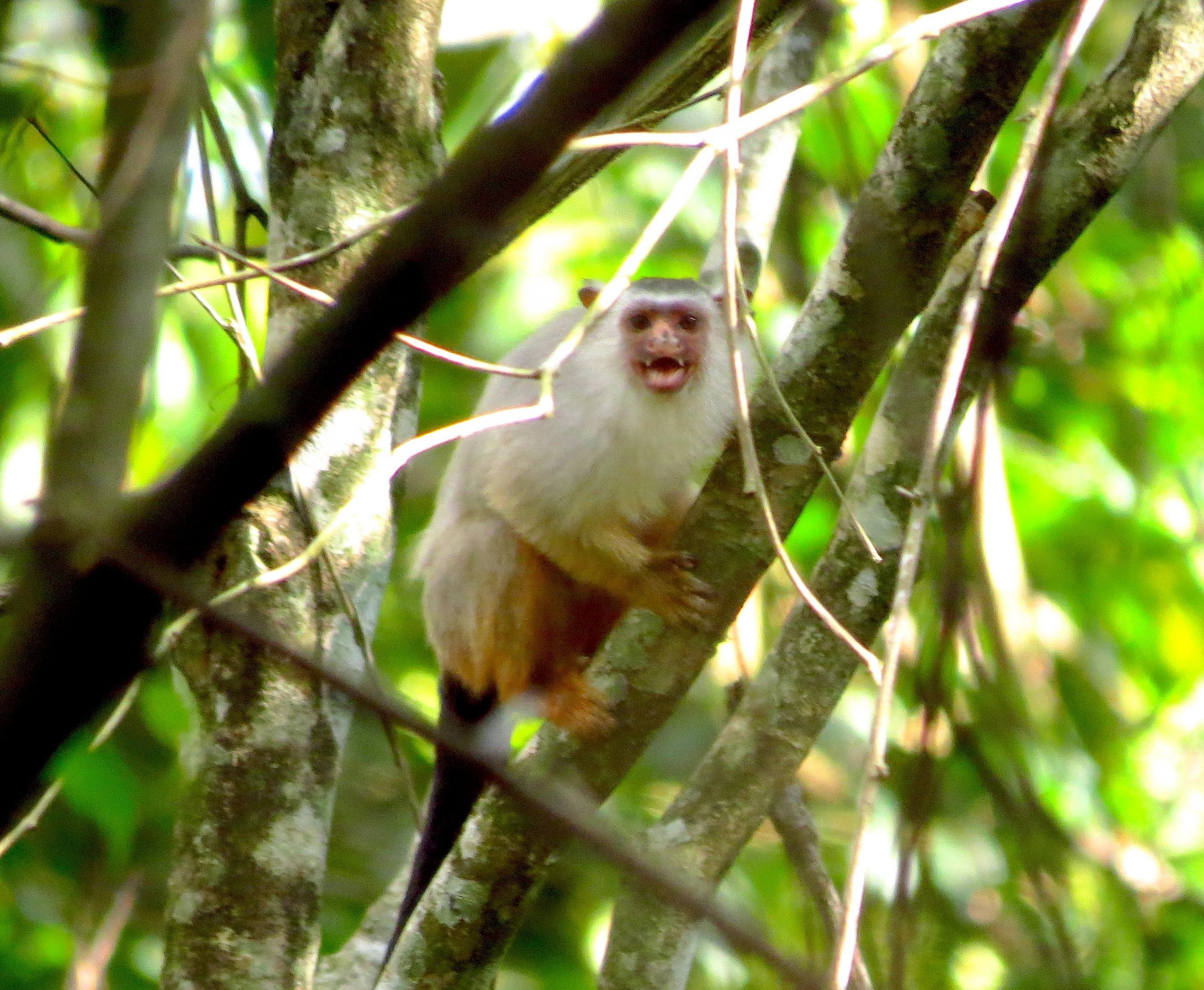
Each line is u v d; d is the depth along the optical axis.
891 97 12.27
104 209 4.40
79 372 3.99
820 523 11.73
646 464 9.66
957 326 6.17
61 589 3.32
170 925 7.30
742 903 10.97
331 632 7.64
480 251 3.76
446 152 9.55
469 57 11.84
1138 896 10.73
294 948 7.23
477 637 10.30
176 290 6.26
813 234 12.63
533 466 9.64
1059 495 12.06
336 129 8.22
